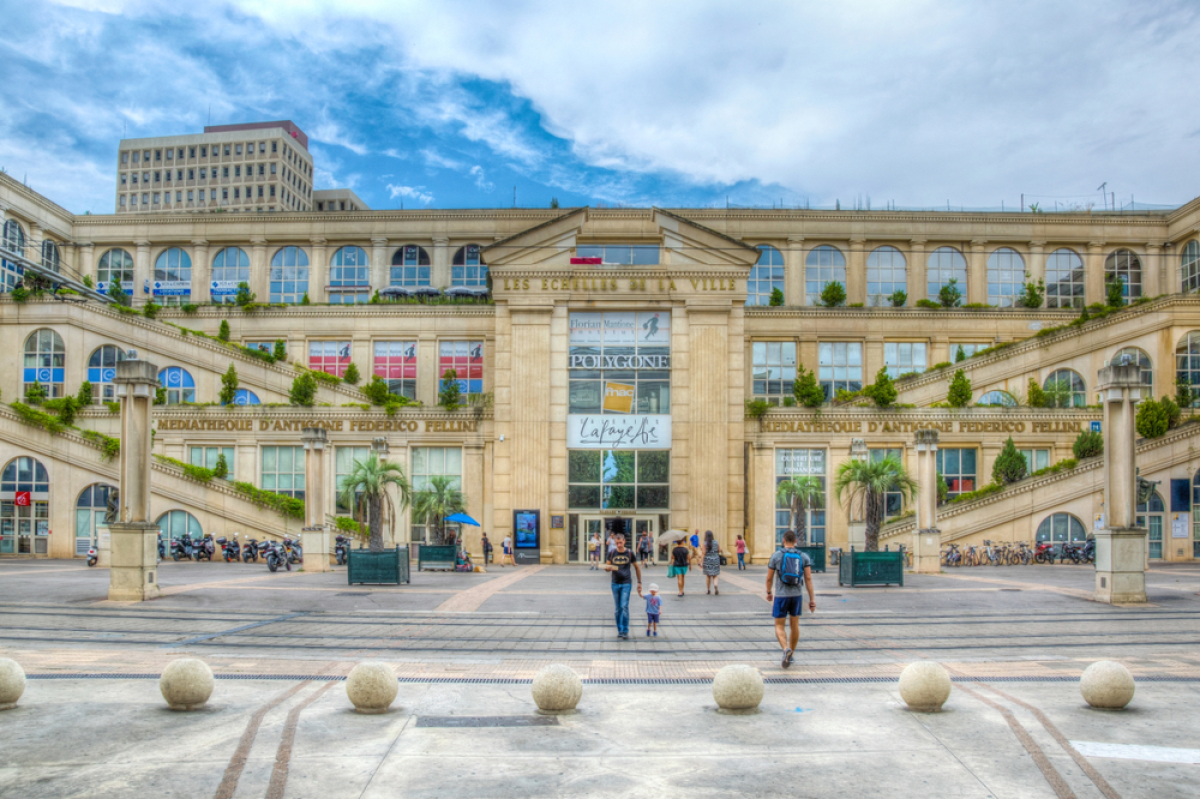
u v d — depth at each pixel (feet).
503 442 129.39
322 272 190.19
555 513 126.93
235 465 135.13
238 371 151.84
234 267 192.13
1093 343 149.89
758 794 22.04
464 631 51.16
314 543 99.55
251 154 461.78
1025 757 24.99
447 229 188.75
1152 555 125.39
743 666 30.89
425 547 105.19
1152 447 126.21
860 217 186.50
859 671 38.24
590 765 24.43
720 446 127.75
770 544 130.62
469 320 167.12
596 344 130.82
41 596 68.74
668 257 131.64
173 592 72.49
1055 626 53.26
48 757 24.84
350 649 44.60
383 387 140.36
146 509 67.97
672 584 85.51
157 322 154.10
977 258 186.60
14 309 155.43
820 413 132.77
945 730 27.91
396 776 23.43
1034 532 120.88
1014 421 133.28
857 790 22.33
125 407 67.51
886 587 79.30
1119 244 187.32
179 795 21.83
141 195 469.57
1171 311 147.84
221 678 36.32
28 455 130.72
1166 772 23.67
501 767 24.23
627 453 128.57
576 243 133.18
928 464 99.50
